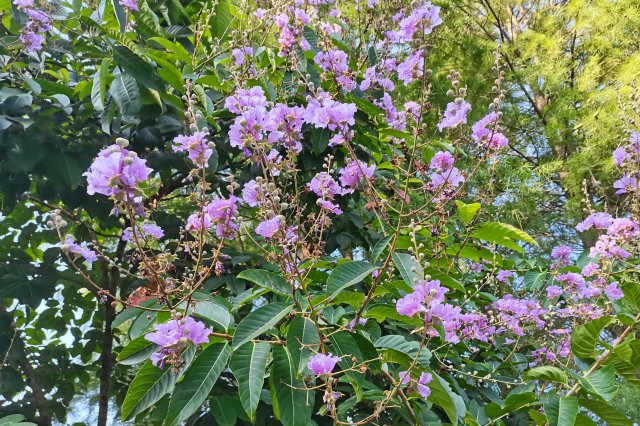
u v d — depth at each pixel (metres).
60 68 1.64
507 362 1.60
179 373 0.84
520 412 1.34
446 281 1.05
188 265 1.32
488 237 1.26
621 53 3.96
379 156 1.64
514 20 5.00
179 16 1.63
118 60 1.23
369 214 1.64
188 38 1.58
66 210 1.60
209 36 1.65
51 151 1.34
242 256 1.27
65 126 1.40
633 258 1.50
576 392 1.11
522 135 4.95
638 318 1.10
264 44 1.54
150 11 1.44
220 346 0.89
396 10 1.70
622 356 1.08
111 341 1.58
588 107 3.91
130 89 1.25
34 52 1.44
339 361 0.89
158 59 1.26
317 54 1.47
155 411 1.05
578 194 3.76
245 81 1.20
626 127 1.55
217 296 1.00
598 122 3.61
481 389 1.52
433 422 1.03
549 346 1.70
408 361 0.96
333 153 1.42
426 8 1.11
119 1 1.28
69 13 1.40
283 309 0.90
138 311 1.04
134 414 0.85
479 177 2.36
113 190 0.74
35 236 1.61
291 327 0.88
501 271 1.78
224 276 1.26
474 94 4.30
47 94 1.38
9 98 1.32
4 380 1.40
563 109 4.03
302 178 1.44
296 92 1.44
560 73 4.05
